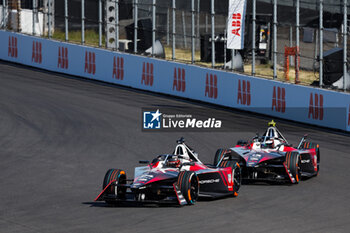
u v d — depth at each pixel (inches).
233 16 4003.4
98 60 4817.9
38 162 2327.8
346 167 2452.0
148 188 1662.2
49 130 3019.2
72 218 1445.6
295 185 2042.3
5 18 5615.2
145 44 5118.1
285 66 4490.7
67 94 4131.4
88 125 3193.9
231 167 1796.3
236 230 1331.2
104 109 3688.5
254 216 1497.3
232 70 4261.8
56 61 5068.9
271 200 1742.1
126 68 4655.5
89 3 5802.2
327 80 4259.4
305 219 1489.9
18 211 1535.4
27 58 5260.8
